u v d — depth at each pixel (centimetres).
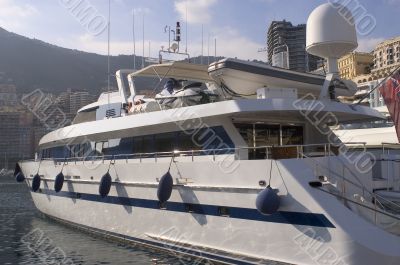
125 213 1321
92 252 1305
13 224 2017
